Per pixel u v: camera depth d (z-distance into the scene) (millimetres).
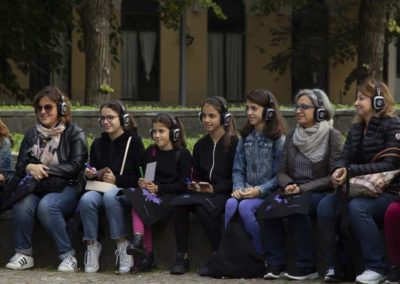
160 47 43594
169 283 12359
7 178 13984
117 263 13352
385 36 36469
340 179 12227
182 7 30875
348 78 41594
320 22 42938
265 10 35625
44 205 13328
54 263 13875
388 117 12453
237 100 44906
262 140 13305
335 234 12297
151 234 13516
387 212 11906
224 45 44625
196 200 13086
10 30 31078
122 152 13828
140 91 43594
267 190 13062
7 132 14148
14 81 33125
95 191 13492
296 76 44812
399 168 12336
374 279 12031
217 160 13562
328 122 12969
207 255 13469
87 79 27594
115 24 34875
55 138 13703
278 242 12797
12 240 13984
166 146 13695
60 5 32062
